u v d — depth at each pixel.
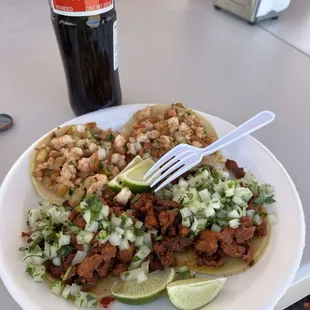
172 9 0.51
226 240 0.23
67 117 0.34
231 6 0.49
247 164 0.28
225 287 0.21
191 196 0.24
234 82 0.38
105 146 0.29
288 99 0.36
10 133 0.32
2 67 0.40
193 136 0.29
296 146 0.31
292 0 0.53
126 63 0.41
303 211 0.25
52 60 0.41
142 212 0.24
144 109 0.31
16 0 0.53
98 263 0.22
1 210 0.24
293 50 0.43
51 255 0.22
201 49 0.43
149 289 0.21
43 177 0.27
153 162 0.27
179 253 0.24
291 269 0.21
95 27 0.27
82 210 0.23
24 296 0.20
